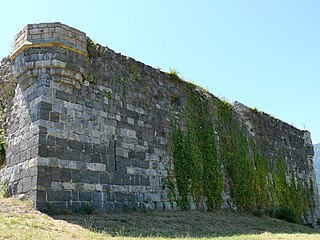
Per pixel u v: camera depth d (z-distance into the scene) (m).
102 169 15.94
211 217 18.56
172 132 20.14
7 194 15.14
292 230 19.81
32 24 15.81
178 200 18.97
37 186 13.70
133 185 17.02
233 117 25.75
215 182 21.64
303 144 34.69
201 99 23.12
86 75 16.52
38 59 15.35
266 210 25.30
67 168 14.74
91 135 16.00
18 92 16.58
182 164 19.89
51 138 14.62
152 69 20.33
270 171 27.98
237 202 23.08
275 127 30.88
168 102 20.62
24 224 11.34
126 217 14.98
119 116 17.48
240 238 12.67
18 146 15.48
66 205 14.26
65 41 15.69
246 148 25.73
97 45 17.58
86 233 11.11
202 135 22.16
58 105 15.23
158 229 13.61
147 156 18.20
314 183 34.12
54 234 10.62
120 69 18.38
